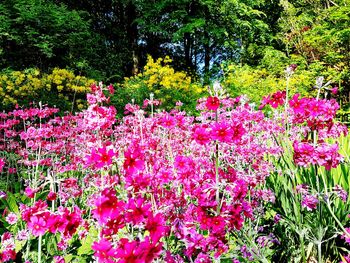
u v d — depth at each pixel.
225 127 1.91
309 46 12.06
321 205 2.47
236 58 18.19
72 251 2.95
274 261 2.77
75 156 4.22
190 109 9.78
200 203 1.98
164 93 10.10
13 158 4.82
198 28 15.64
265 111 7.16
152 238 1.40
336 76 9.68
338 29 9.59
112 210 1.46
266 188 3.23
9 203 3.53
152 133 3.62
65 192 3.37
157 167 2.42
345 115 8.66
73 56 12.81
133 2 15.71
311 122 2.42
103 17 17.95
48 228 1.69
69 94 9.95
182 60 19.44
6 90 8.56
